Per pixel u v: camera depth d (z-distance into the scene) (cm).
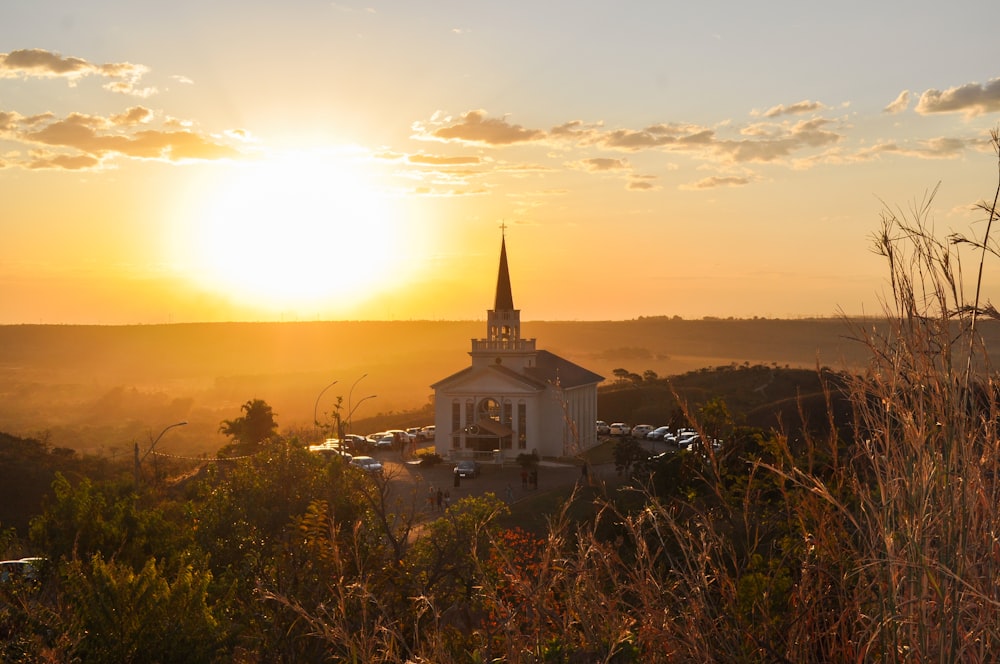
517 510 4566
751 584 518
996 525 402
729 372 11212
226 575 1906
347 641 558
